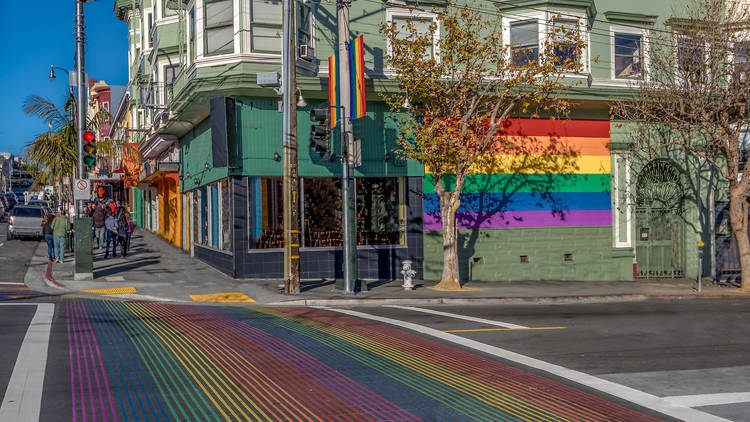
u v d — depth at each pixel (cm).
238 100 1884
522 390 720
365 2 1973
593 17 2116
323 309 1384
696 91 1927
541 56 1758
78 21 1884
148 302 1466
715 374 805
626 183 2214
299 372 776
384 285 1858
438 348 938
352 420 599
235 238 1864
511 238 2105
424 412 630
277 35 1842
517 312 1378
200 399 653
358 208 2005
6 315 1121
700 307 1520
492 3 2062
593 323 1198
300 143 1938
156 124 2738
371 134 1994
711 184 2281
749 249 1958
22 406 613
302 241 1952
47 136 2794
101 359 811
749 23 1934
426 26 2023
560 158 2148
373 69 1961
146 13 3441
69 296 1508
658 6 2222
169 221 3077
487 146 1806
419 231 2034
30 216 2988
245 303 1530
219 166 1878
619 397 697
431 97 1777
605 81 2108
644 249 2250
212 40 1848
